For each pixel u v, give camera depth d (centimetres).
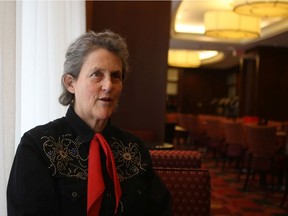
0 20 135
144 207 142
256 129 507
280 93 1098
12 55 139
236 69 1591
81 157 131
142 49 446
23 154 124
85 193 125
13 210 119
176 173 195
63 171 127
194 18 897
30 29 165
